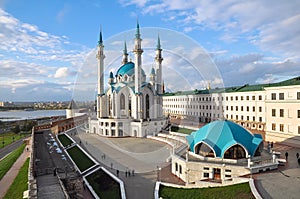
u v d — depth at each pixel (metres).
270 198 22.92
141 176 36.19
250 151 33.12
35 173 36.38
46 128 99.31
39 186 31.20
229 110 83.81
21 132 136.50
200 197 27.52
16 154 72.94
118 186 32.47
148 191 30.80
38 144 64.88
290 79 58.38
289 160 37.66
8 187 44.62
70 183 34.12
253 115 74.44
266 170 31.25
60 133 83.00
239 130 34.84
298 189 25.00
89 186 35.00
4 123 183.00
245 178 28.16
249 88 78.31
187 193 29.00
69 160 47.03
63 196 27.55
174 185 31.52
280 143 54.16
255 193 24.14
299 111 50.53
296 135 51.06
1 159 74.88
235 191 26.25
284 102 54.06
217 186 28.86
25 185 40.44
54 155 51.69
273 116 57.03
